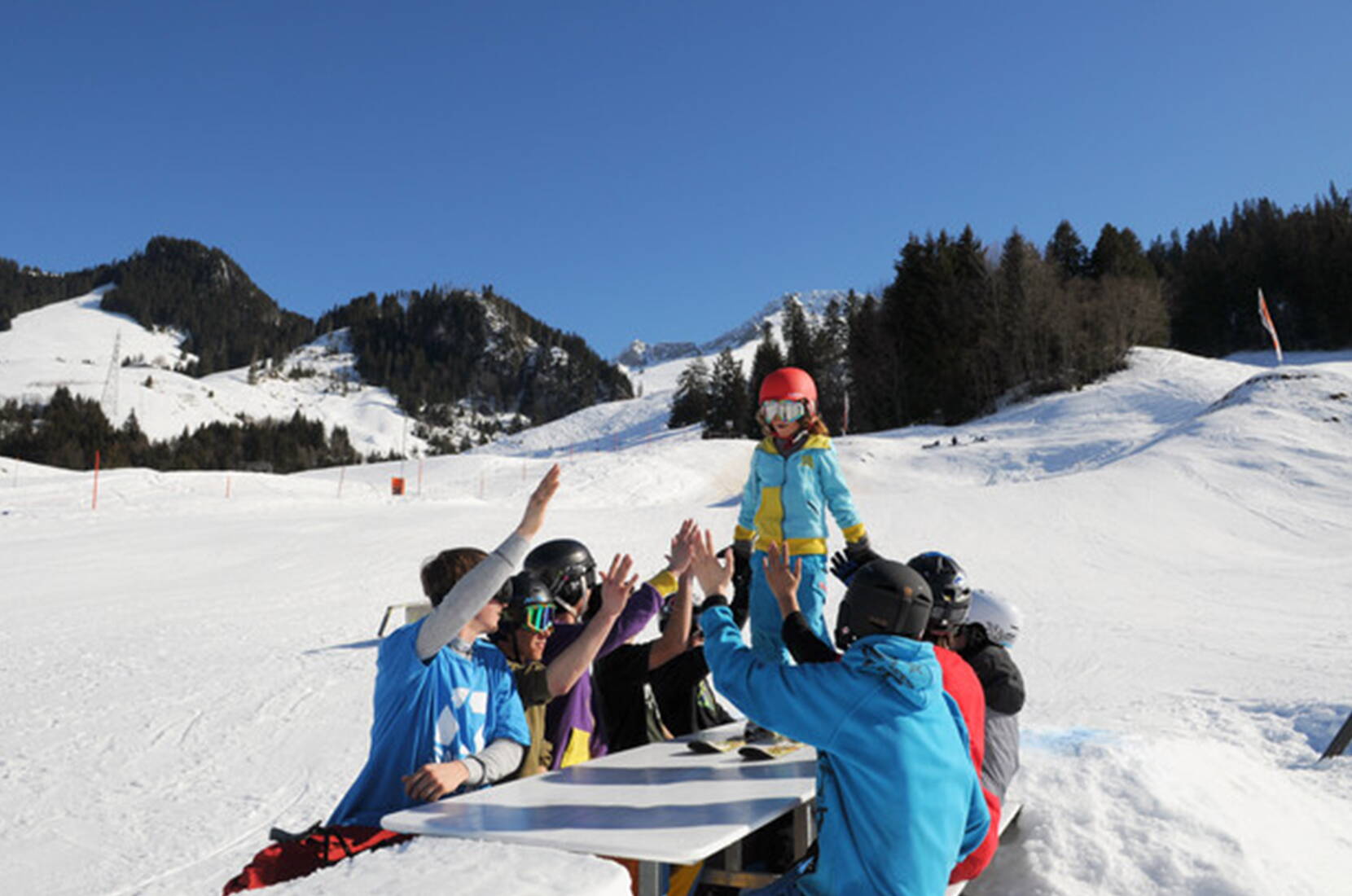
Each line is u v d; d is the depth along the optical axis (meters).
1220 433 36.53
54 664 10.95
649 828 2.35
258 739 7.83
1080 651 12.09
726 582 3.05
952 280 84.81
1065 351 76.50
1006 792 3.65
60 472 45.66
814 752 3.33
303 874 2.66
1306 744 7.16
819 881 2.56
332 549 21.69
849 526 4.06
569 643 3.72
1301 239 102.12
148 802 6.25
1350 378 41.31
